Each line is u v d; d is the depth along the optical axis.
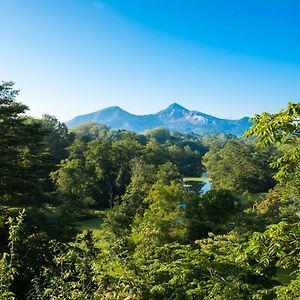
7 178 16.83
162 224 20.75
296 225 4.56
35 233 13.81
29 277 12.05
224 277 7.04
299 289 4.35
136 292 7.31
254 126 4.62
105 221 30.70
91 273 7.20
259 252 4.71
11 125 18.41
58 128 86.69
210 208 22.45
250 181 66.56
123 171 65.00
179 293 6.96
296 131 4.48
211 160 97.56
